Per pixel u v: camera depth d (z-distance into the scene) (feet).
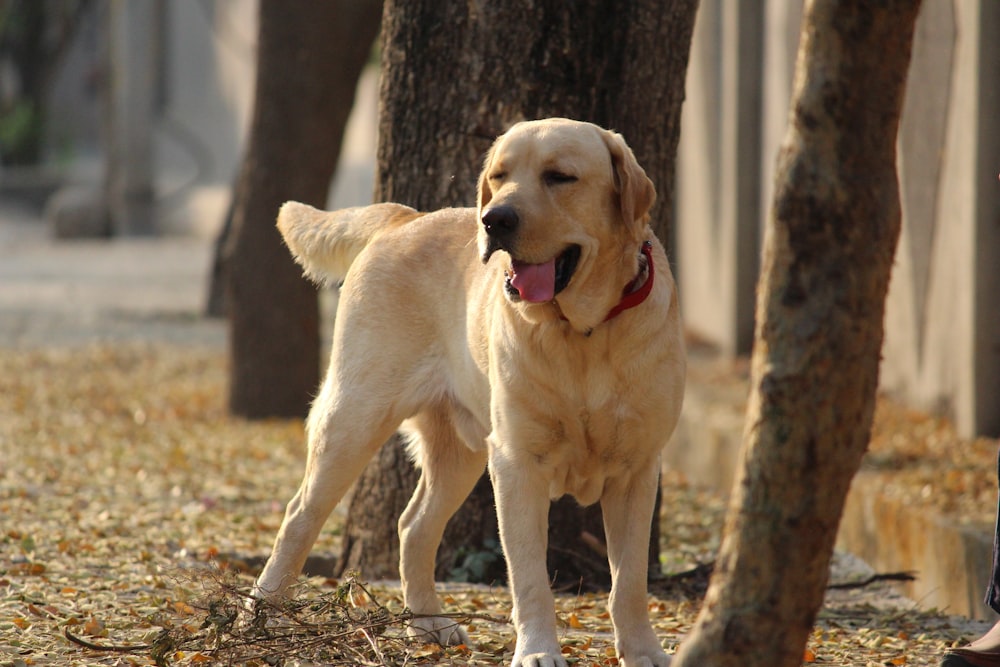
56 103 300.61
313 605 26.22
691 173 90.43
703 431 58.34
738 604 18.17
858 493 45.37
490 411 26.17
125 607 28.99
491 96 32.68
